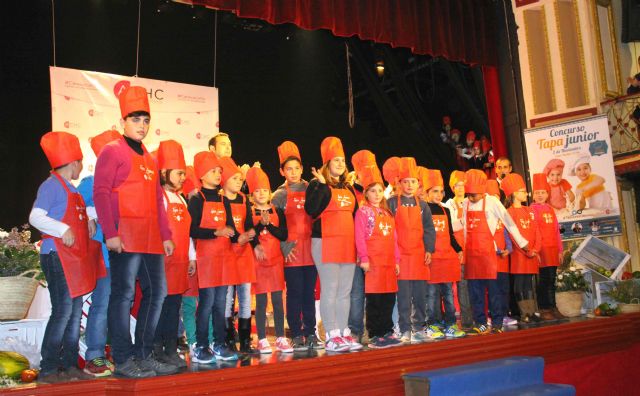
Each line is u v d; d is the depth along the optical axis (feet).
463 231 17.54
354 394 11.23
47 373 9.50
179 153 11.69
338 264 12.86
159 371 9.86
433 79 33.47
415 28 23.38
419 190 15.98
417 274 14.16
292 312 13.26
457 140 32.71
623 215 26.12
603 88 25.59
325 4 20.80
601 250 21.71
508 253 17.34
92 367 10.00
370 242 13.41
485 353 14.06
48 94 21.18
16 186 20.31
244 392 9.87
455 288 20.27
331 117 31.01
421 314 14.56
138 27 21.77
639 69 27.20
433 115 34.99
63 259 9.65
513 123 26.23
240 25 23.99
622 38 26.63
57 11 21.75
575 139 23.65
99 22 22.77
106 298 10.63
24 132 20.62
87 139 19.84
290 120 29.27
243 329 12.96
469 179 16.72
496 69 26.66
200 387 9.48
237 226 12.25
